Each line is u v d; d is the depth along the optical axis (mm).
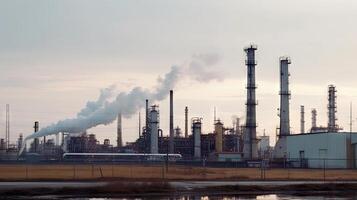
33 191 101688
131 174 167500
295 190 116688
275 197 100562
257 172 193500
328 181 141875
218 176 163500
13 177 143375
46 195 100125
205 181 135000
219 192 109938
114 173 171875
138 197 98500
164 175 162500
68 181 128000
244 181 137875
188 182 129625
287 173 185500
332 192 114062
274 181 139375
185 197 99500
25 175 154750
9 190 101000
